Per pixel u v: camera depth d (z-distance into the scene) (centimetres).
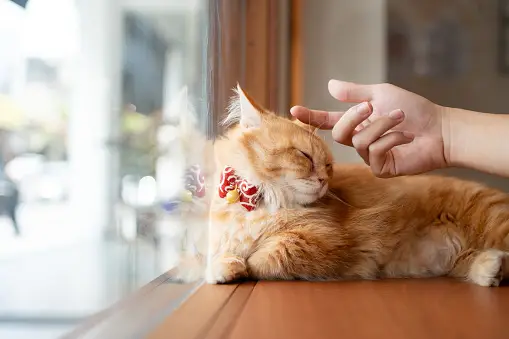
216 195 64
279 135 66
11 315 29
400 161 64
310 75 129
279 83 115
